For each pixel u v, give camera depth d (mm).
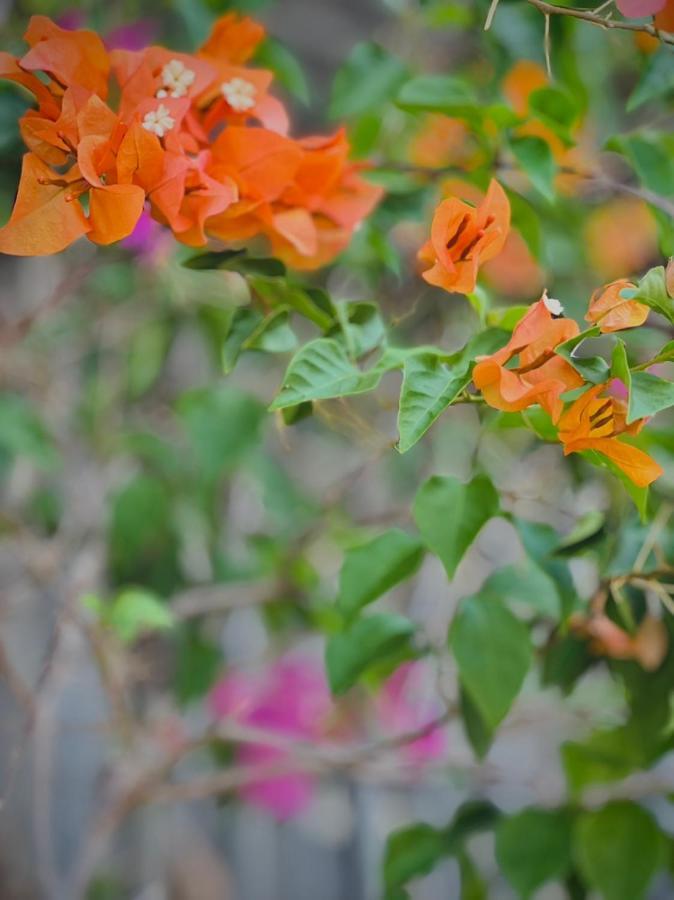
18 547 984
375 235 862
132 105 734
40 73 742
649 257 969
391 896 884
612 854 856
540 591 830
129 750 960
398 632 834
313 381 726
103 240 719
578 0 788
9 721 1296
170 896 1347
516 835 869
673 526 836
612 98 1039
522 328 700
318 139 763
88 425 1063
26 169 713
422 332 976
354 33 1415
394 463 1085
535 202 913
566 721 971
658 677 828
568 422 705
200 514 1015
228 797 979
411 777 952
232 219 756
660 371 938
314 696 1188
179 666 998
